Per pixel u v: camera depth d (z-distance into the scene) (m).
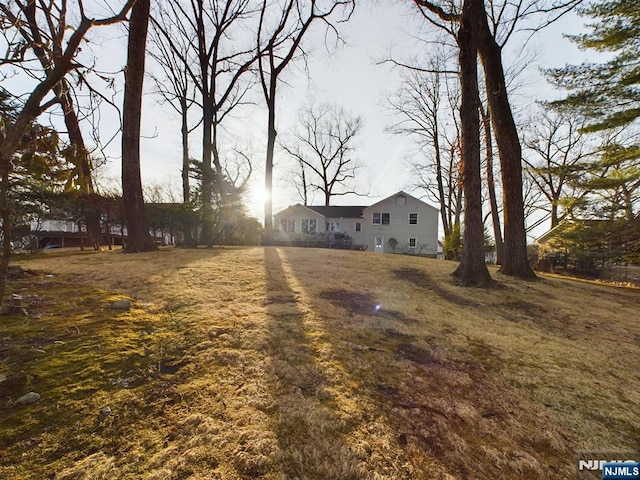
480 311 5.22
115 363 2.35
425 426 2.02
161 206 11.17
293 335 3.18
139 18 7.79
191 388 2.15
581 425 2.25
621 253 12.02
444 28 10.74
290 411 2.00
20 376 2.04
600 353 3.77
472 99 7.32
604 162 10.69
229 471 1.50
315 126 33.50
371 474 1.58
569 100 10.32
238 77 15.32
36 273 4.98
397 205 27.36
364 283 6.15
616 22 9.33
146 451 1.58
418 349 3.25
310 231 27.72
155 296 4.05
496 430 2.08
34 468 1.43
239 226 13.86
